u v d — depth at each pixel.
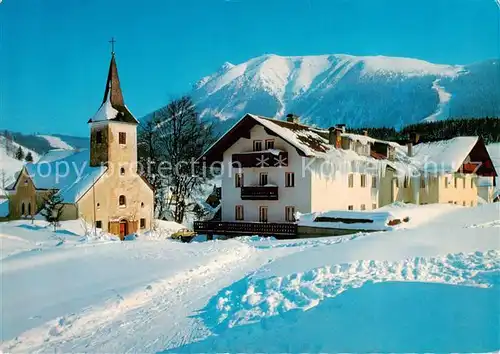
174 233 31.70
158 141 42.75
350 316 7.52
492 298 7.63
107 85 35.81
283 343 6.78
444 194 35.78
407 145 39.94
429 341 6.12
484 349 5.64
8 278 12.11
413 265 10.81
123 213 34.56
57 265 14.12
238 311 8.80
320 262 12.09
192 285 11.96
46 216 31.16
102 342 7.79
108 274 12.88
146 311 9.66
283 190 29.16
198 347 7.09
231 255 16.20
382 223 22.47
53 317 8.89
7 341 7.70
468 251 11.89
